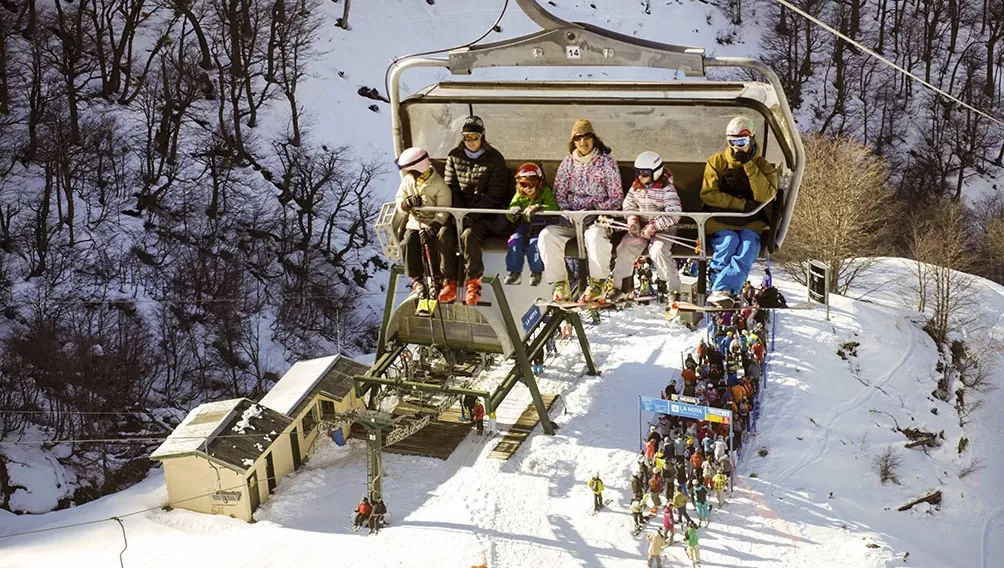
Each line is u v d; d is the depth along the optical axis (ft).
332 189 260.01
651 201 46.65
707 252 47.39
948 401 167.32
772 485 132.05
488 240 51.44
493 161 49.98
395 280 130.21
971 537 138.62
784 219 46.55
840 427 147.74
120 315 214.28
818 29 368.48
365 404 143.02
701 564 115.44
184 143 267.18
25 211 239.30
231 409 128.98
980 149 344.28
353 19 324.60
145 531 122.11
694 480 123.44
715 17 372.17
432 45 326.85
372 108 301.22
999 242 286.87
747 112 47.06
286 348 223.92
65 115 264.31
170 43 293.43
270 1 305.94
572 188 48.65
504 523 120.88
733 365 140.36
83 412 185.16
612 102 48.37
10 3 282.77
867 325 175.22
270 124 281.95
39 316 203.21
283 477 130.31
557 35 39.99
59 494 172.35
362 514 119.34
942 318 187.73
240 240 246.68
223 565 112.98
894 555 122.11
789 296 187.42
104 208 242.58
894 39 372.79
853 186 212.43
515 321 128.16
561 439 136.36
